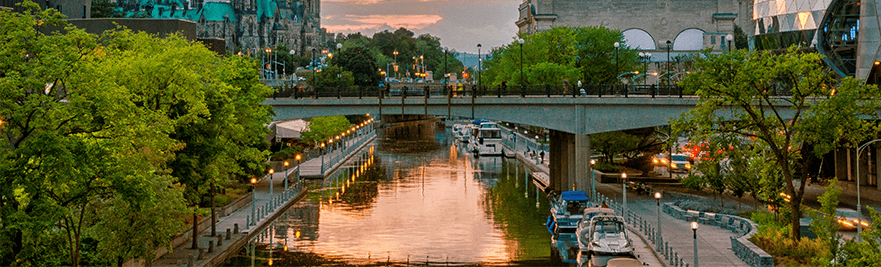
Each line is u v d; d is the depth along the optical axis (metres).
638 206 71.25
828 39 95.00
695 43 194.75
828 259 35.03
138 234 39.16
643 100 73.88
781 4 102.81
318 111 79.75
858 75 87.81
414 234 61.34
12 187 30.20
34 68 30.41
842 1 92.50
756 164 56.84
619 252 49.34
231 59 64.12
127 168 33.50
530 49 124.81
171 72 44.47
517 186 94.56
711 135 51.38
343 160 126.25
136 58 44.56
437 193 87.69
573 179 78.06
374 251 54.31
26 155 29.66
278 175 99.56
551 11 195.38
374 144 170.25
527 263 50.50
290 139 130.75
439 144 170.75
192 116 45.53
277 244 56.81
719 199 74.19
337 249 55.09
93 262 40.56
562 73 113.25
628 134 94.56
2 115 30.27
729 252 48.38
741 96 47.62
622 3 195.25
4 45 30.55
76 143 30.55
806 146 65.75
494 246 56.44
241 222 63.91
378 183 97.88
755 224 53.69
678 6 195.12
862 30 86.88
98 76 32.34
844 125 46.78
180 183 46.38
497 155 140.12
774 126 50.16
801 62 47.03
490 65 145.00
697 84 48.62
